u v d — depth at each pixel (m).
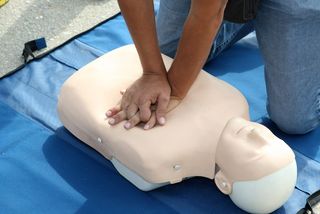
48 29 1.84
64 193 1.21
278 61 1.25
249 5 1.14
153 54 1.15
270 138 1.07
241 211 1.16
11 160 1.29
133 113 1.16
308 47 1.22
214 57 1.63
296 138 1.37
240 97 1.24
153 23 1.13
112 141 1.17
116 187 1.22
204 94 1.22
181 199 1.19
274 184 1.04
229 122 1.11
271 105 1.35
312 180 1.24
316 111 1.34
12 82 1.53
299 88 1.27
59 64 1.61
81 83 1.27
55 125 1.39
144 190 1.20
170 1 1.46
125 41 1.71
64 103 1.28
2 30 1.83
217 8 1.00
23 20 1.88
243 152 1.05
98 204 1.18
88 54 1.65
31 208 1.17
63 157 1.30
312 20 1.18
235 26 1.56
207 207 1.17
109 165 1.27
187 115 1.17
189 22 1.04
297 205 1.18
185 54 1.10
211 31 1.04
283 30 1.19
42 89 1.50
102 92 1.25
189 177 1.20
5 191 1.21
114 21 1.80
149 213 1.16
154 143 1.12
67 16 1.90
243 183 1.06
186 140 1.13
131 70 1.31
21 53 1.71
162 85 1.17
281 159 1.04
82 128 1.25
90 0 1.99
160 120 1.15
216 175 1.11
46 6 1.96
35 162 1.29
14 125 1.39
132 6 1.09
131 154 1.13
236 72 1.59
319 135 1.37
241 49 1.68
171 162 1.12
